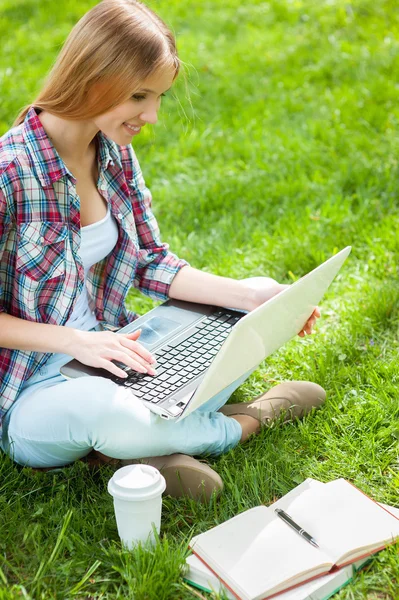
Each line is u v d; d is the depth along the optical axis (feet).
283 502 7.18
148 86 7.07
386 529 6.79
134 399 7.24
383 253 12.07
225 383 7.32
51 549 7.05
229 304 8.66
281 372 9.77
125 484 6.68
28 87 19.15
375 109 17.20
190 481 7.48
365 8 22.99
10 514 7.46
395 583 6.63
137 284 9.09
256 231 13.25
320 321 10.84
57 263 7.61
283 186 14.53
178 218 13.98
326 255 12.35
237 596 6.20
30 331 7.50
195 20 23.44
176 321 8.52
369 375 9.34
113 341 7.41
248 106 18.10
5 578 6.55
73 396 7.30
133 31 6.91
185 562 6.64
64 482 7.88
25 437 7.64
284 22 23.11
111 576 6.79
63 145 7.66
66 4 24.84
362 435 8.38
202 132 17.15
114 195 8.36
